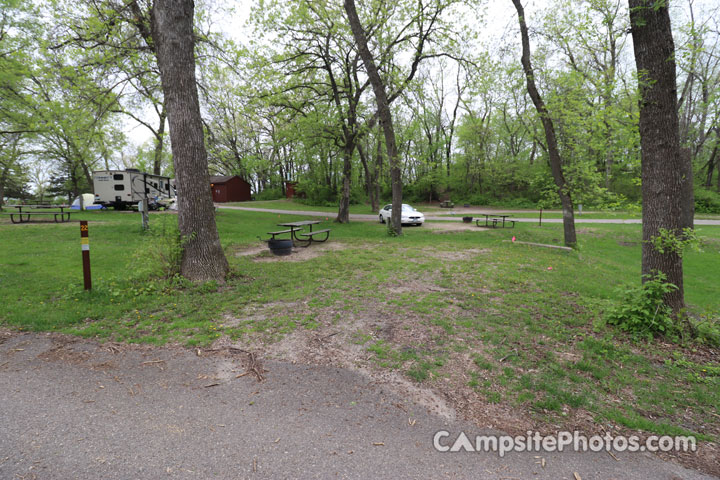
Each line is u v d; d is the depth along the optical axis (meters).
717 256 12.74
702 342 4.38
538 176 13.35
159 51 6.55
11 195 43.16
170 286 6.22
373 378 3.33
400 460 2.28
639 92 4.90
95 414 2.71
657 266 4.80
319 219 23.91
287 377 3.33
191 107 6.48
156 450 2.32
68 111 12.25
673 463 2.34
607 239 15.58
